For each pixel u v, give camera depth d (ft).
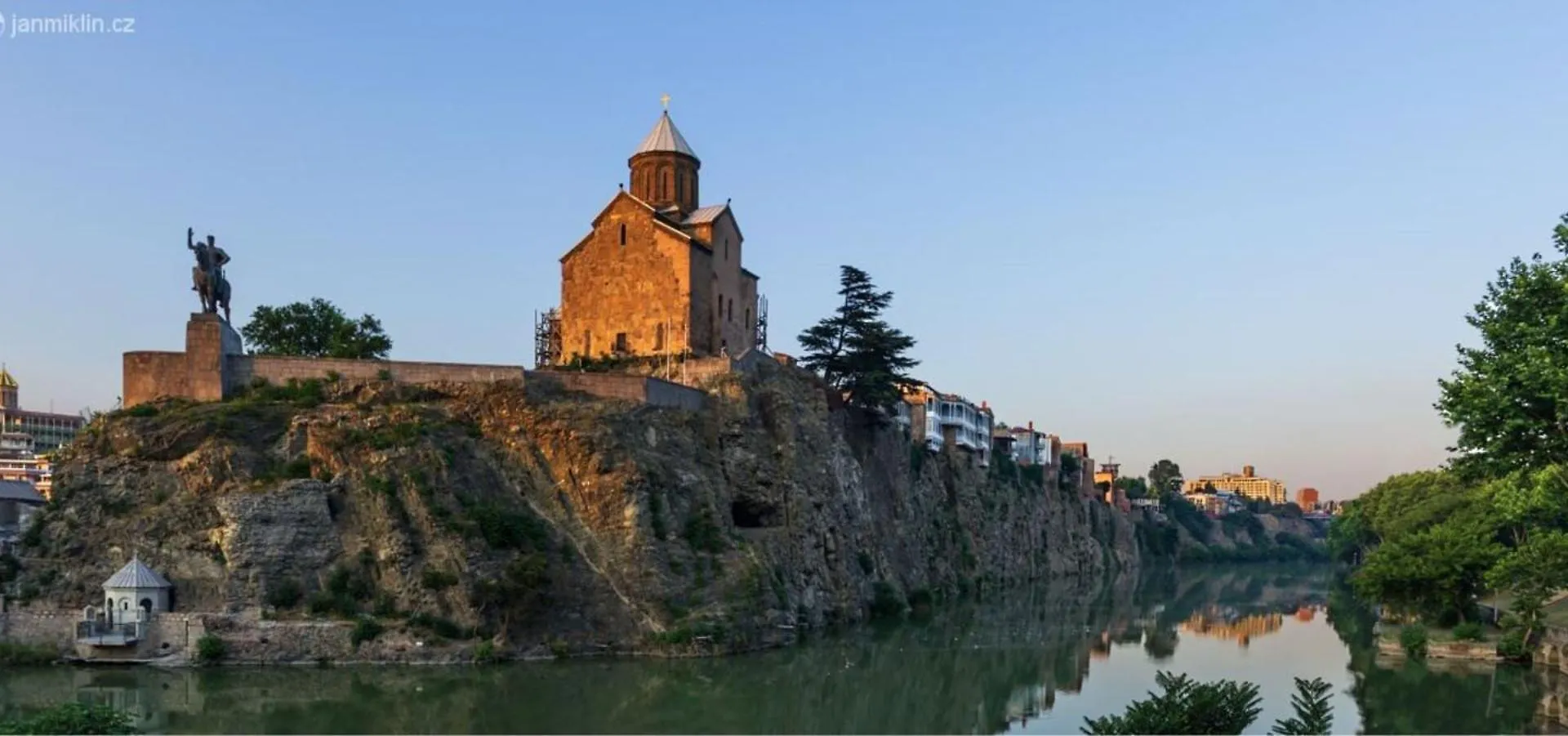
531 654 193.36
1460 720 157.07
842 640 237.86
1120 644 251.60
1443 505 306.14
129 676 174.70
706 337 297.94
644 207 296.10
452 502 204.13
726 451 256.32
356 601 192.54
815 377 314.96
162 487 202.28
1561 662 193.36
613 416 228.22
